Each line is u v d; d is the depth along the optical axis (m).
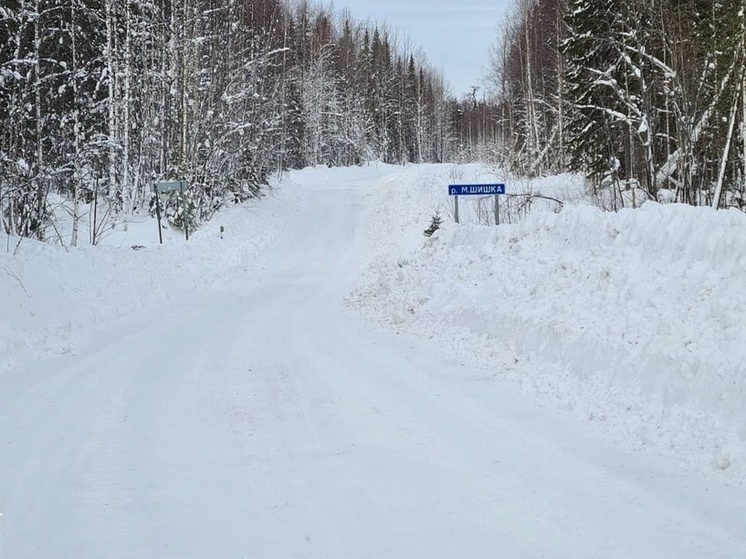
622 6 20.00
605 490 5.18
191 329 13.63
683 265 7.97
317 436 6.86
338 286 21.23
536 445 6.23
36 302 13.08
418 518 4.92
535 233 11.76
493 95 62.75
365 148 78.19
